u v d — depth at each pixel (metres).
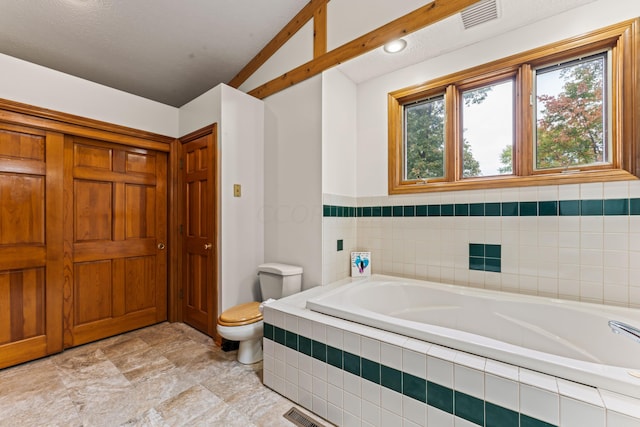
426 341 1.31
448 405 1.17
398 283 2.31
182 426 1.46
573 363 1.04
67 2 2.05
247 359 2.10
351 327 1.48
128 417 1.53
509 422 1.04
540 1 1.73
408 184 2.54
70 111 2.27
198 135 2.69
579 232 1.79
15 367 2.04
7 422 1.49
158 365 2.08
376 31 2.17
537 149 1.97
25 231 2.11
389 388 1.32
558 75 1.91
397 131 2.56
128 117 2.61
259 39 2.76
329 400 1.51
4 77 1.96
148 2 2.18
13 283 2.06
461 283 2.22
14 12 2.04
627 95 1.65
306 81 2.51
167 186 2.97
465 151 2.28
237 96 2.60
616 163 1.69
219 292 2.44
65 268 2.30
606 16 1.71
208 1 2.27
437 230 2.34
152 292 2.87
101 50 2.52
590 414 0.91
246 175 2.66
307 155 2.48
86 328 2.42
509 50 2.02
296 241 2.54
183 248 2.92
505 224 2.04
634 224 1.64
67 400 1.67
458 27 1.97
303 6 2.54
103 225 2.54
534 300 1.81
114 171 2.60
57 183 2.25
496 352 1.15
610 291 1.70
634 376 0.96
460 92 2.30
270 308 1.80
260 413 1.57
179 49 2.68
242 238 2.61
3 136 2.00
